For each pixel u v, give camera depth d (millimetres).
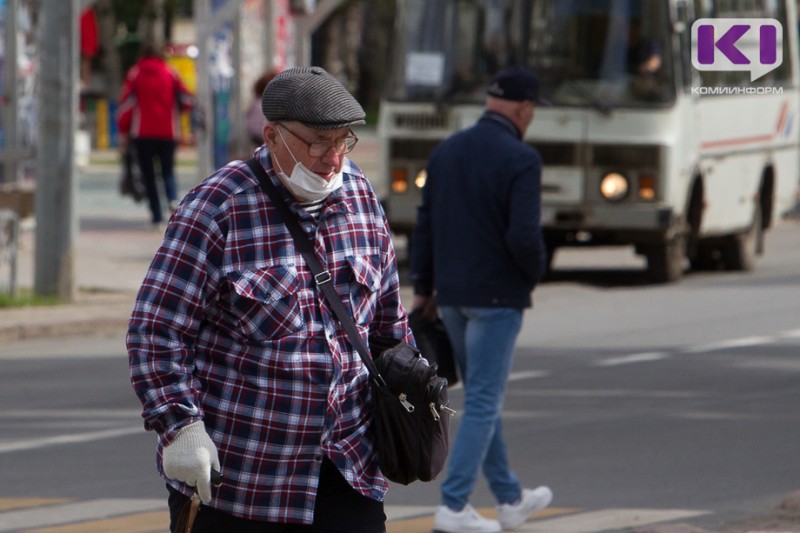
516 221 21328
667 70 51219
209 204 12844
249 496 12859
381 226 13672
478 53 52688
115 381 36125
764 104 60750
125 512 23422
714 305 49625
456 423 30562
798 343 41469
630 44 51406
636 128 51156
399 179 53438
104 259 57312
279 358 12789
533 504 22453
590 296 52188
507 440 28766
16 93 64750
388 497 24844
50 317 43844
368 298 13438
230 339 12859
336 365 12984
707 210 55188
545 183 51906
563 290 53938
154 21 159500
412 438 13383
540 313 48062
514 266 21734
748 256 60531
